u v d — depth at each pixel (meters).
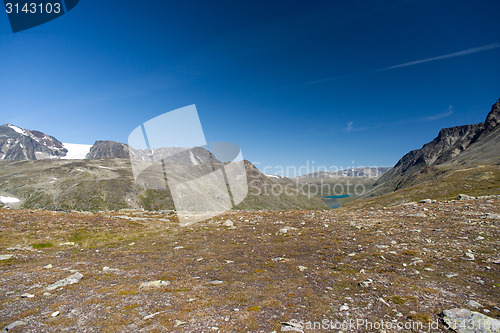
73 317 11.13
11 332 9.84
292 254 22.14
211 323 10.22
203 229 40.19
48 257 24.95
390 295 12.48
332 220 38.94
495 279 13.84
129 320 10.70
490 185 146.75
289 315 10.88
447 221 28.45
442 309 10.73
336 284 14.62
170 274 18.02
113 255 25.62
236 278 16.50
